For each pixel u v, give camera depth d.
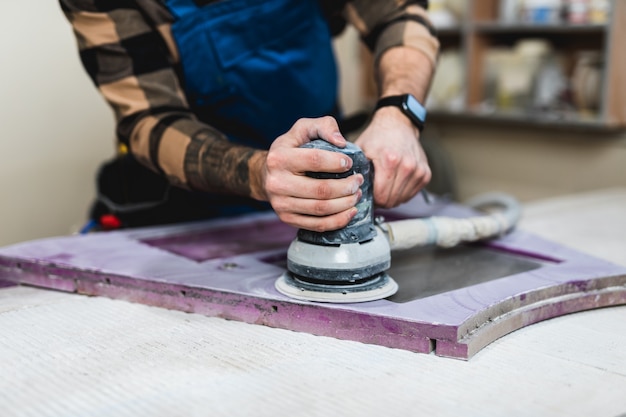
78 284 0.99
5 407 0.66
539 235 1.28
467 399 0.66
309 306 0.82
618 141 2.12
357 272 0.83
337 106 1.46
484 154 2.48
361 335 0.80
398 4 1.24
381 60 1.19
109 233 1.17
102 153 1.98
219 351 0.78
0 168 1.79
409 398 0.66
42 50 1.81
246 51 1.23
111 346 0.79
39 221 1.89
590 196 1.66
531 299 0.87
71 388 0.69
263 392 0.68
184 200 1.34
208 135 0.99
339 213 0.82
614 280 0.94
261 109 1.29
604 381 0.70
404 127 1.03
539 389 0.68
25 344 0.80
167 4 1.14
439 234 1.01
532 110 2.23
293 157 0.80
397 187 0.97
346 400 0.66
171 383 0.70
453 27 2.31
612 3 1.94
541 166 2.34
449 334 0.75
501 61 2.29
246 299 0.86
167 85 1.07
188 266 0.98
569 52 2.33
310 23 1.30
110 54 1.05
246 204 1.39
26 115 1.81
